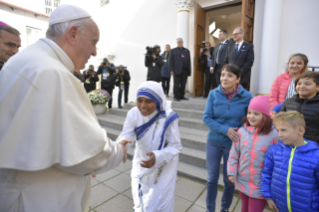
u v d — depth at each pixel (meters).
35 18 8.39
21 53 0.81
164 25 7.32
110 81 6.63
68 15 0.87
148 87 1.34
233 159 1.69
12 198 0.77
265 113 1.57
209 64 6.09
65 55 0.87
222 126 1.79
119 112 6.14
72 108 0.77
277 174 1.40
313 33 4.50
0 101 0.72
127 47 8.59
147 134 1.43
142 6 7.92
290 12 4.74
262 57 4.80
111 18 9.06
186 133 3.89
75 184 0.88
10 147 0.67
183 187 2.61
